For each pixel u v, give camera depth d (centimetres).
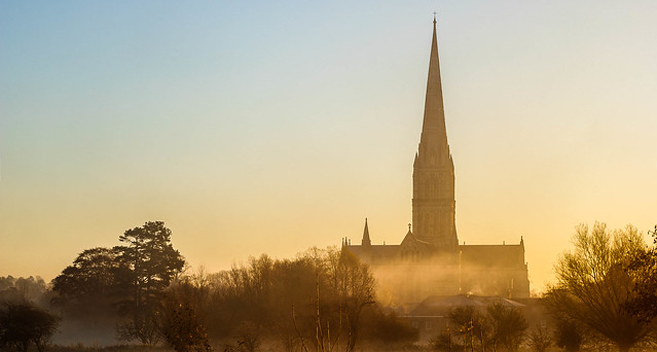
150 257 16138
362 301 12294
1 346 10700
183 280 16050
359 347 10475
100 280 16512
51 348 11375
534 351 10844
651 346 10425
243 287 13338
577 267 9694
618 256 9394
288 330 9619
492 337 10369
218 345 10981
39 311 10825
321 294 12294
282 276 13675
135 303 15762
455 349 9988
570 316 9862
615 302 9312
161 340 12369
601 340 10444
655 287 6100
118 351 11125
